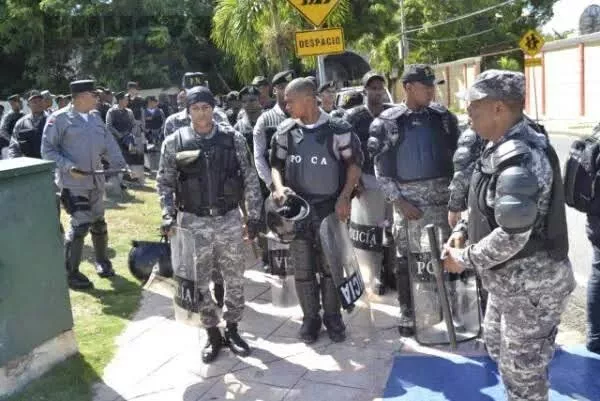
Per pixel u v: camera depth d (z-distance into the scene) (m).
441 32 30.73
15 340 3.61
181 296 3.98
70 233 5.59
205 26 28.61
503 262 2.53
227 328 4.25
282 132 4.29
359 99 6.46
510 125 2.52
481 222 2.59
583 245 6.69
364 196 4.80
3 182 3.51
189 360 4.13
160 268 4.99
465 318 4.25
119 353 4.24
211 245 4.02
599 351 3.98
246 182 4.15
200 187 3.95
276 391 3.69
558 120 24.92
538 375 2.60
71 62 28.17
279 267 4.60
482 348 4.09
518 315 2.56
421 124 4.19
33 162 3.80
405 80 4.19
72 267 5.64
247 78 13.71
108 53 26.47
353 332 4.42
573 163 3.65
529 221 2.29
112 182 10.41
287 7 11.48
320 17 5.93
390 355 4.11
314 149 4.18
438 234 4.20
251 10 11.81
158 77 26.41
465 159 3.70
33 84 28.55
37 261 3.76
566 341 4.23
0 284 3.49
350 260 4.17
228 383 3.81
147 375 3.92
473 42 35.62
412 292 4.27
